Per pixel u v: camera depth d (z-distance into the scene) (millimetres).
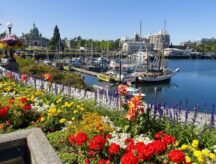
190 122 7188
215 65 115062
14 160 4461
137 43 119250
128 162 3928
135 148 4637
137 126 6375
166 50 144000
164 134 5703
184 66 107500
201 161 4562
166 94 43375
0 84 11297
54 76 20625
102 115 7949
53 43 118125
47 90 11469
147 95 40469
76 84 19906
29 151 4363
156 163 4594
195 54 151750
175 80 62344
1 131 6367
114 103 9156
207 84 56688
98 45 135125
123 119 6785
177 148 5270
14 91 10539
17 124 6848
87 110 8312
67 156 4746
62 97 9602
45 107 8352
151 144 4613
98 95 11461
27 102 8305
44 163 3680
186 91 47094
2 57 21781
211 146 5699
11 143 4434
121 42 134875
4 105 7598
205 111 9164
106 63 73125
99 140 4676
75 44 141250
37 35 142375
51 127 6688
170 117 7023
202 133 6207
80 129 5852
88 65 68750
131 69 57750
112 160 4770
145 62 62406
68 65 66500
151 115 7172
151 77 48219
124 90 7883
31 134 4652
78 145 4949
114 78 46125
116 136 6137
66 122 6973
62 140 5367
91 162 4637
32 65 22047
